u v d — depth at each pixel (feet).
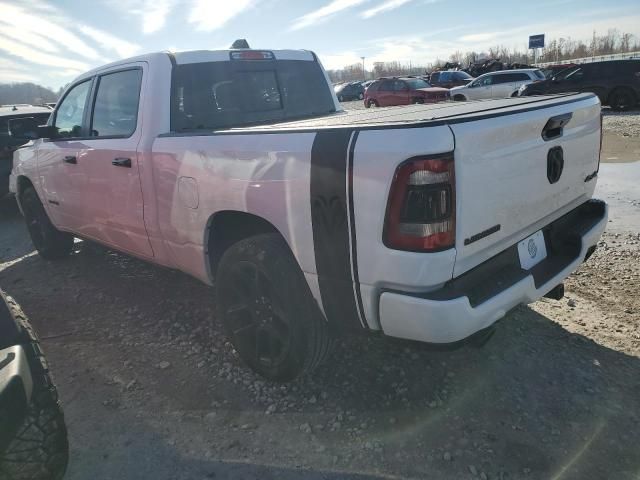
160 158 10.69
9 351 6.32
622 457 7.85
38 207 17.22
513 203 8.00
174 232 10.90
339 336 9.34
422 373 10.08
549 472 7.62
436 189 6.74
